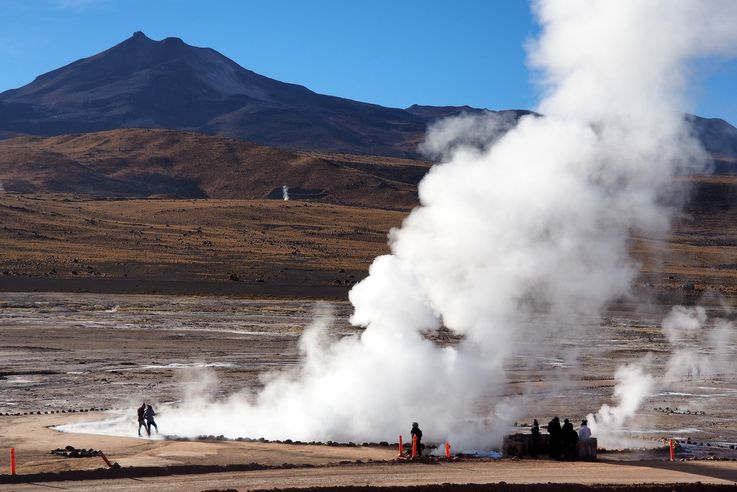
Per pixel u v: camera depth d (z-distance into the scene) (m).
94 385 68.31
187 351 88.50
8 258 172.50
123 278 163.38
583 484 36.81
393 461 41.66
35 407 58.97
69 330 103.00
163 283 160.62
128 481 36.47
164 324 110.81
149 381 70.38
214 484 35.94
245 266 183.50
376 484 36.19
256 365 79.44
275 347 92.06
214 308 130.50
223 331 105.06
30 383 69.12
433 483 36.56
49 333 99.94
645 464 43.12
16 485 35.62
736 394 70.88
